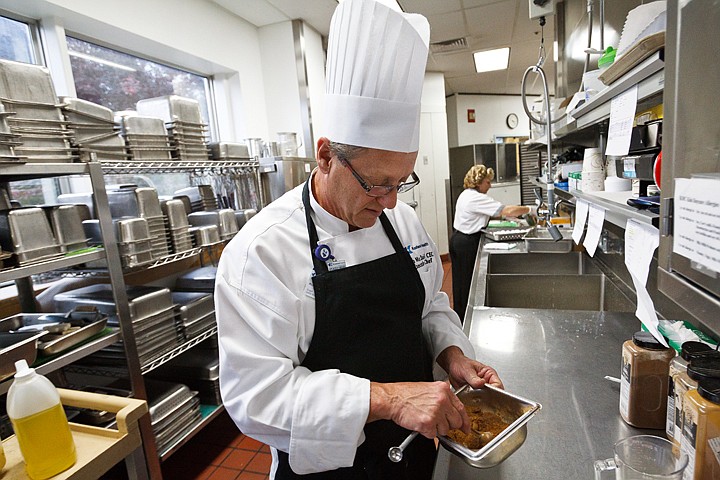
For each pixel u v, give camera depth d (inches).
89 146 68.7
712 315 17.5
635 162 38.6
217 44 126.5
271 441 30.5
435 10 144.5
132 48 107.3
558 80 114.4
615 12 67.2
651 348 31.2
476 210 136.4
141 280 98.5
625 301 67.1
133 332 70.0
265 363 30.0
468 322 58.7
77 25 90.8
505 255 102.0
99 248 65.6
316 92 156.3
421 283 39.4
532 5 91.3
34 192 82.3
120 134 76.3
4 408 59.4
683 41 19.7
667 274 21.8
